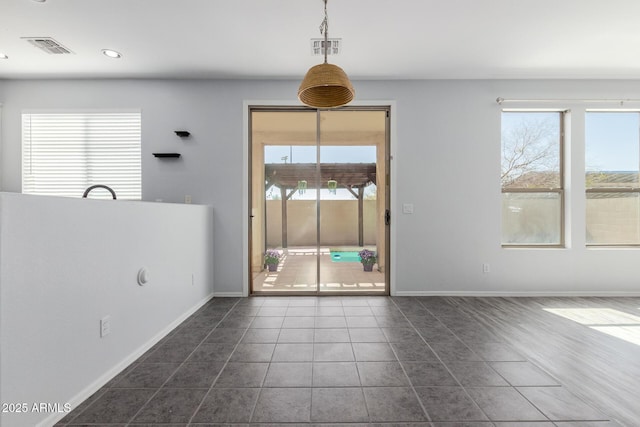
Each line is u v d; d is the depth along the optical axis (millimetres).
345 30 2719
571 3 2359
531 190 3871
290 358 2197
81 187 3723
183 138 3709
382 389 1825
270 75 3617
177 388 1834
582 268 3754
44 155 3719
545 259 3754
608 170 3867
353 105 3746
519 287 3760
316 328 2744
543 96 3742
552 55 3182
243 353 2273
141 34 2766
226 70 3492
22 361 1356
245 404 1687
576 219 3768
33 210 1409
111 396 1755
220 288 3736
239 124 3717
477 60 3283
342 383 1887
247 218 3746
